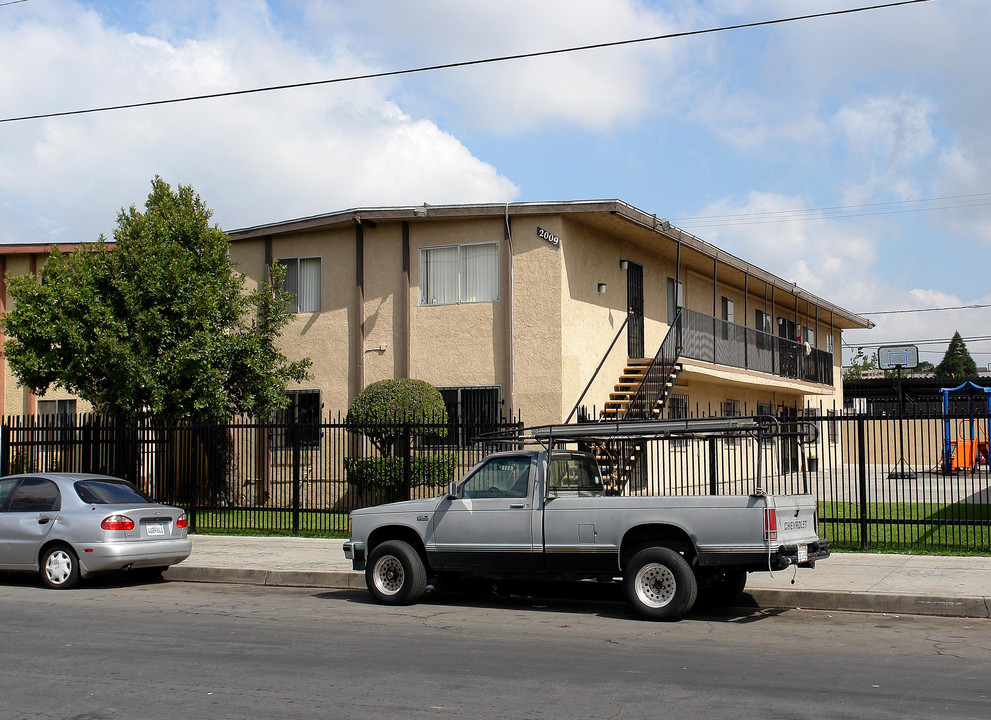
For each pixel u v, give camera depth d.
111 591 12.62
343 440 21.22
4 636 9.21
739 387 28.89
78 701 6.75
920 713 6.34
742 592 11.18
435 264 21.70
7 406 25.70
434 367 21.44
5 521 13.01
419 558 11.33
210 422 19.97
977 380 37.72
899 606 10.60
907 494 24.81
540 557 10.62
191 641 8.95
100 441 19.06
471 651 8.46
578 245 21.20
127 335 19.77
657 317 25.44
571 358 20.61
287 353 23.16
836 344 43.03
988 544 14.34
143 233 20.05
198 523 19.28
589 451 12.45
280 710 6.49
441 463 17.59
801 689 7.01
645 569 10.10
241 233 23.64
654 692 6.93
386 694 6.90
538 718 6.27
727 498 9.76
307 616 10.50
